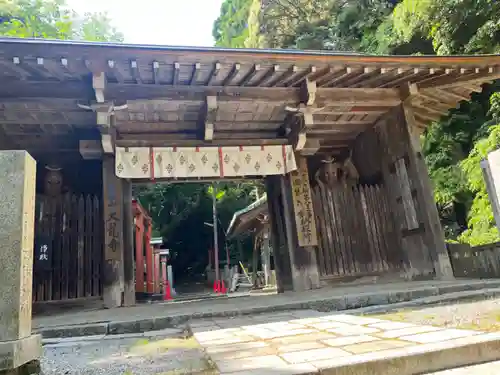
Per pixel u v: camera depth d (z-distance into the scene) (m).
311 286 8.30
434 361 2.17
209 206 37.03
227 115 8.37
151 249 21.17
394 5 16.75
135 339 4.13
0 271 2.29
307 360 2.20
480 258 7.92
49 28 15.06
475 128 12.99
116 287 7.23
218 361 2.36
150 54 6.29
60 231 7.72
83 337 4.38
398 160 8.85
